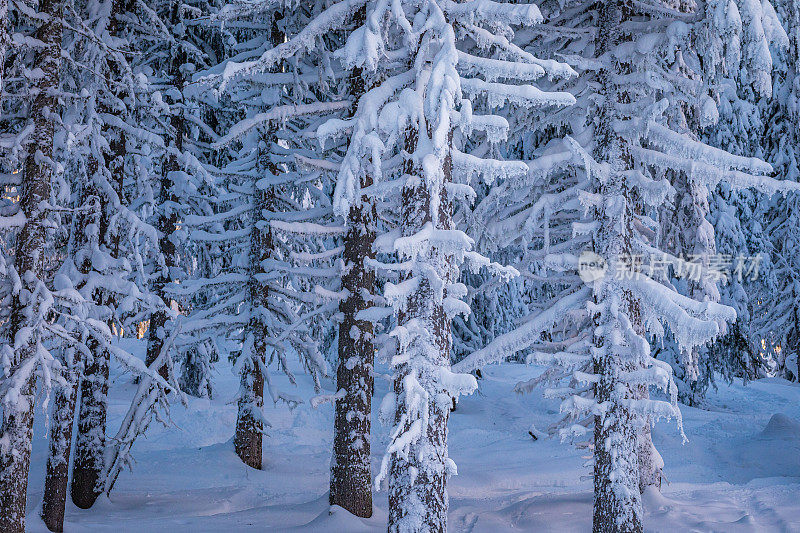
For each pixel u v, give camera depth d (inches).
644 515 409.4
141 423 478.0
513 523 421.1
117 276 469.1
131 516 458.9
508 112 462.3
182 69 661.9
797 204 904.9
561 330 458.6
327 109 483.8
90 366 490.3
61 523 401.7
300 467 636.1
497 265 305.1
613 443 364.8
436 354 302.2
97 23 500.4
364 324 463.2
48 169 360.2
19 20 402.0
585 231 388.8
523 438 791.7
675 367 912.9
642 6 415.5
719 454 652.7
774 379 1278.3
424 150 308.2
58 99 372.8
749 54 348.2
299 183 562.6
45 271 440.8
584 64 399.2
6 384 326.3
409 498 297.3
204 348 880.3
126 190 665.6
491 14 312.5
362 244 475.2
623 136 390.0
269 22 612.7
